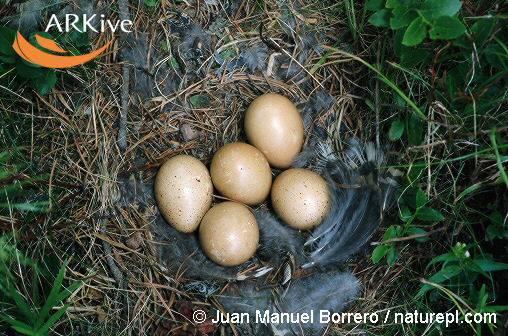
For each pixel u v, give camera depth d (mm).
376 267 331
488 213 307
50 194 327
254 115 332
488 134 297
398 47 308
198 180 327
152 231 337
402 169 324
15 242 309
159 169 335
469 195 307
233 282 335
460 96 290
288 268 332
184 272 333
